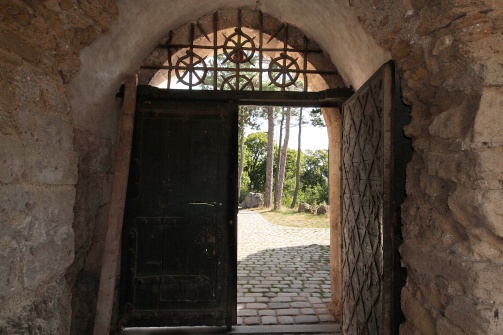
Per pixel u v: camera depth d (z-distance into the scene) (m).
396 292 2.19
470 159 1.44
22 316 1.65
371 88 2.54
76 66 2.13
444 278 1.62
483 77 1.43
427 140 1.88
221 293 3.29
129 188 3.24
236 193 3.32
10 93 1.54
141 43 3.10
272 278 5.58
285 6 3.25
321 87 3.80
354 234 3.01
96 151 2.70
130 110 2.99
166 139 3.29
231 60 3.47
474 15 1.47
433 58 1.75
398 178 2.22
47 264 1.84
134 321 3.21
